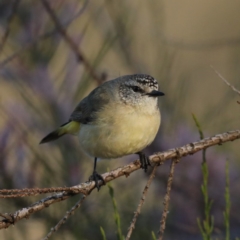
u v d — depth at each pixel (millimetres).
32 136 10453
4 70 10484
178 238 10867
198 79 13609
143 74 10484
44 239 6652
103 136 9977
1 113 10320
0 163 10016
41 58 10727
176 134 11102
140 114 9953
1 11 10602
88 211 10406
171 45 11422
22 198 10070
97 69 11305
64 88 10773
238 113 12188
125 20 11352
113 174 7641
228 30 16812
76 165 10500
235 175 11344
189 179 11156
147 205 11109
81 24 11219
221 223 11016
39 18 10672
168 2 18516
